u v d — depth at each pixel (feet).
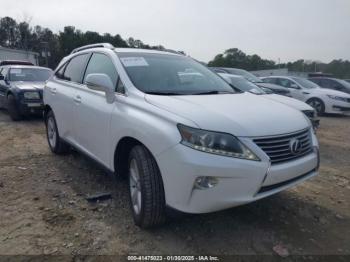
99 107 11.39
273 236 9.70
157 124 8.68
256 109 9.60
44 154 17.38
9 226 9.86
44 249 8.77
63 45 221.66
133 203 9.99
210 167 7.76
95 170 14.82
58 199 11.75
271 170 8.26
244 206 11.47
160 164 8.47
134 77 11.03
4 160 16.29
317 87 41.16
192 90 11.45
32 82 30.22
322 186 13.96
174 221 10.20
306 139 9.79
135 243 9.11
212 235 9.61
